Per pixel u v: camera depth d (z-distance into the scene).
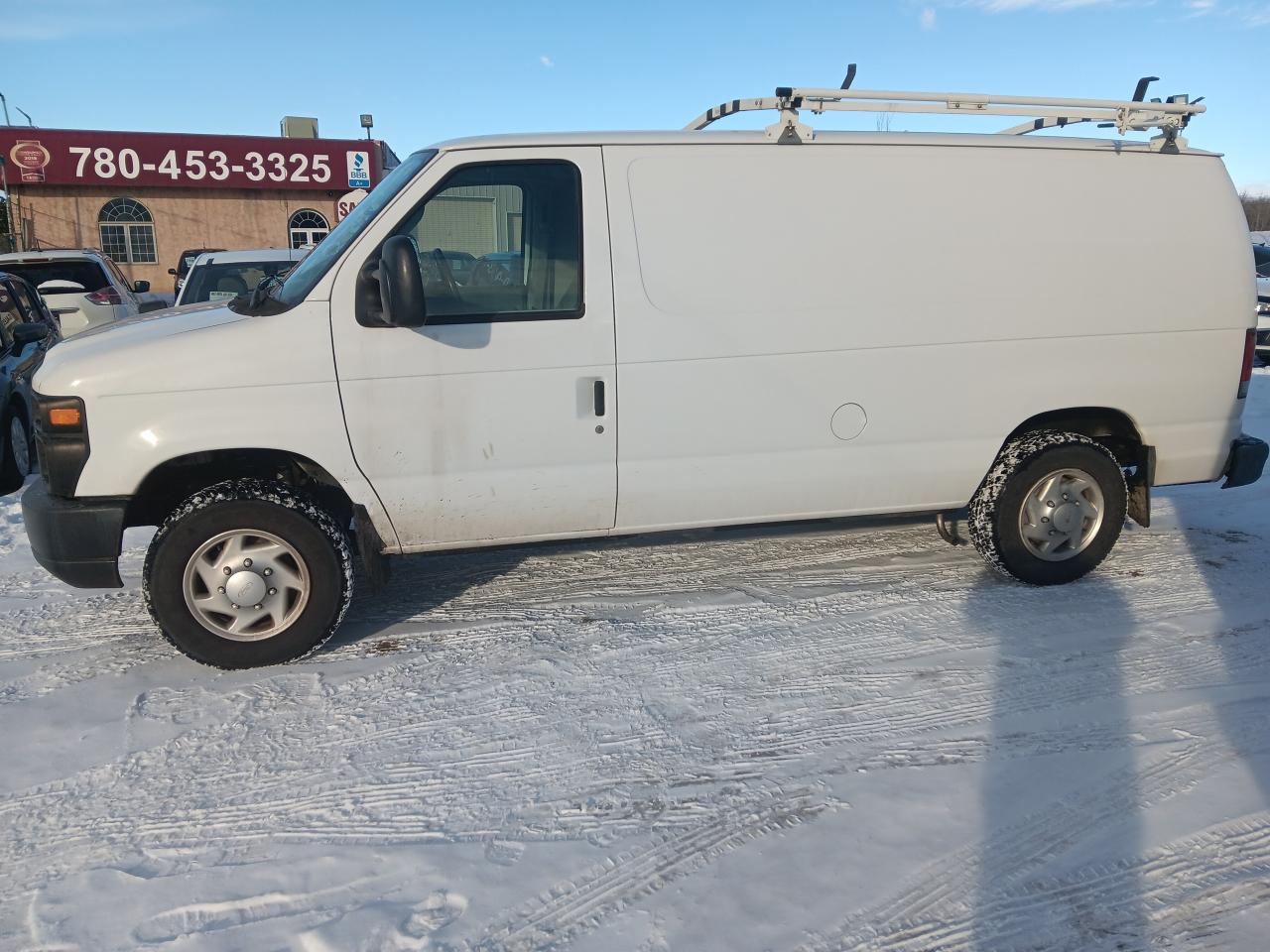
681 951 2.45
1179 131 4.72
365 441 3.98
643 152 4.16
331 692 3.87
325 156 29.66
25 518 3.96
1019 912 2.58
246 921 2.58
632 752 3.40
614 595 4.86
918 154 4.41
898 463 4.56
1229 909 2.58
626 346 4.14
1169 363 4.73
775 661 4.07
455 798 3.14
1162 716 3.57
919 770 3.25
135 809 3.11
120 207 29.08
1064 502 4.74
